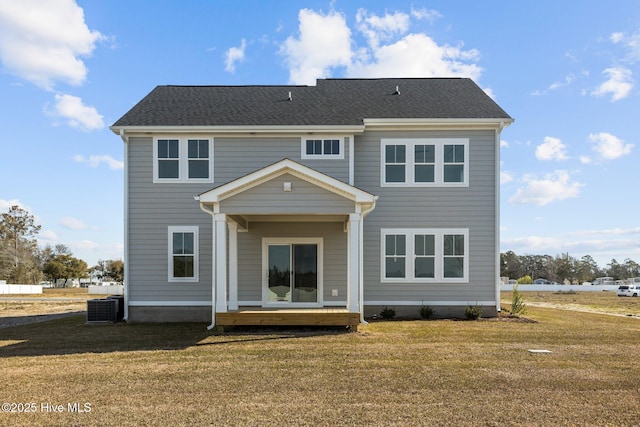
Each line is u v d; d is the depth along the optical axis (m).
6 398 5.70
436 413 5.13
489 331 10.71
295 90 16.31
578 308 20.73
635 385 6.27
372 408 5.28
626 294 35.06
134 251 13.40
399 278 13.55
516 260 71.06
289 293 13.43
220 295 10.78
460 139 13.73
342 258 13.47
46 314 17.22
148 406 5.38
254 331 10.80
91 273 78.62
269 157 13.59
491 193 13.64
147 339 9.94
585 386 6.20
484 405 5.41
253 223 13.55
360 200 10.59
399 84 16.64
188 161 13.58
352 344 9.08
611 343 9.29
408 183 13.70
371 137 13.84
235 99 15.41
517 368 7.15
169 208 13.48
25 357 8.13
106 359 7.90
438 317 13.32
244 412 5.15
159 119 13.69
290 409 5.25
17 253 55.00
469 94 15.42
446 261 13.62
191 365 7.38
